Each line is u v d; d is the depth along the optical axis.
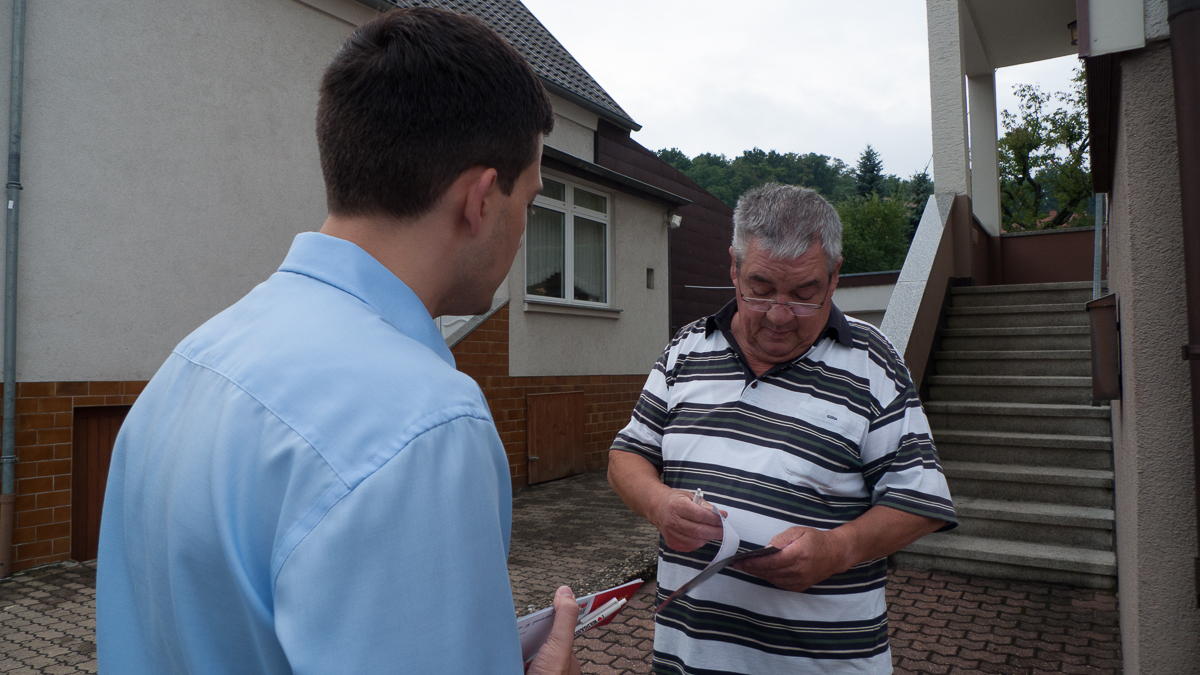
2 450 4.73
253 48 6.19
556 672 0.82
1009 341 5.72
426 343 0.74
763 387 1.71
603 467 9.31
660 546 1.85
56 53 4.99
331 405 0.60
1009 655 3.25
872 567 1.62
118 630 0.74
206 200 5.84
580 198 9.14
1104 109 2.18
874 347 1.70
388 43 0.74
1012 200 27.78
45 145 4.94
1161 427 1.71
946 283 6.18
